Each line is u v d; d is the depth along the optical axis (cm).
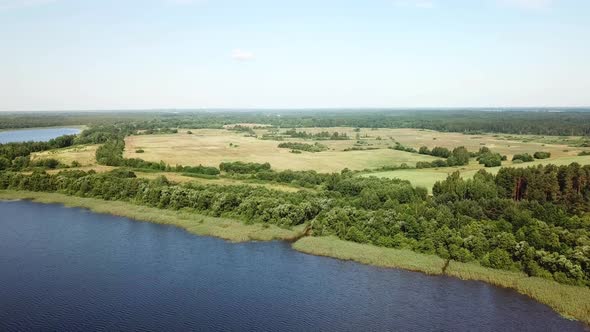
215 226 10906
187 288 7756
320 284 7919
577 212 10375
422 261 8675
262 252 9419
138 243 9938
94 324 6569
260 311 7000
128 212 12181
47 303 7162
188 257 9144
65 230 10806
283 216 10969
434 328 6538
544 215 9669
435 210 9950
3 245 9712
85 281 7975
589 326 6550
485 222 9494
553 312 6944
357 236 9712
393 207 10512
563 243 8269
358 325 6619
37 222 11444
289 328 6531
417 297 7444
